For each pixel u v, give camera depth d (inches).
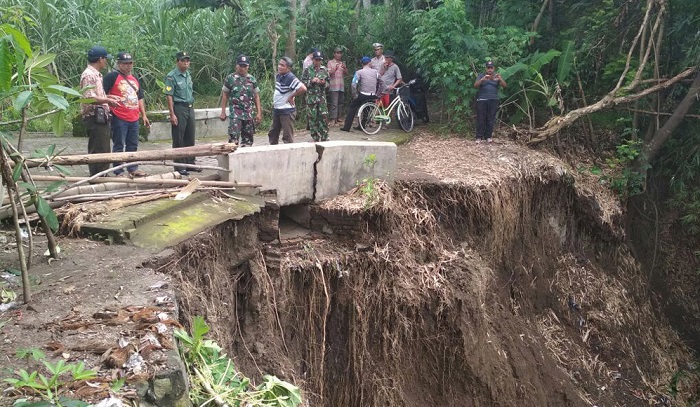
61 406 108.4
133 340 138.0
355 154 321.4
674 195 497.7
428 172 370.6
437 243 331.6
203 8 630.5
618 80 499.2
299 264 280.2
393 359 296.2
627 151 463.2
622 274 456.1
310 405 273.1
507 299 369.7
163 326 144.0
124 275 179.8
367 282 297.6
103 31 546.0
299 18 603.5
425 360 305.6
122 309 155.3
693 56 461.1
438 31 502.0
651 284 485.7
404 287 301.1
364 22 643.5
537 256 406.0
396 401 291.1
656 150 466.6
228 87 362.0
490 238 360.8
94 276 178.2
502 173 383.2
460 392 308.7
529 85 504.1
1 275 176.7
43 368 127.1
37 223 216.8
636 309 446.0
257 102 371.9
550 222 423.8
